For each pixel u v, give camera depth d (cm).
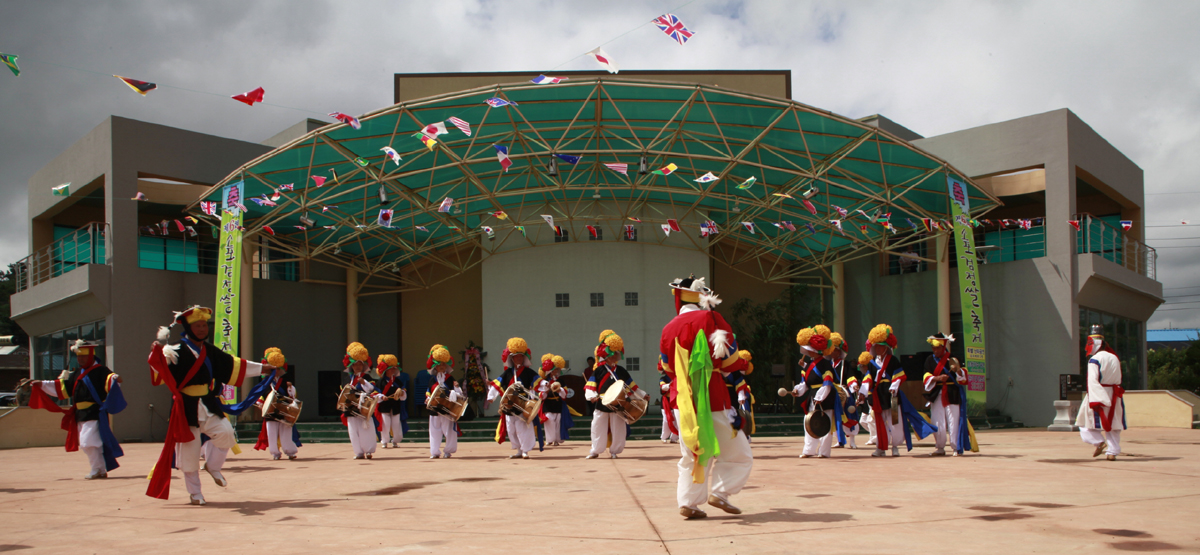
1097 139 2247
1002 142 2175
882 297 2509
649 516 546
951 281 2339
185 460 661
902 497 623
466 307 2741
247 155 2259
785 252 2653
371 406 1270
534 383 1263
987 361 2227
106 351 2011
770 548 417
